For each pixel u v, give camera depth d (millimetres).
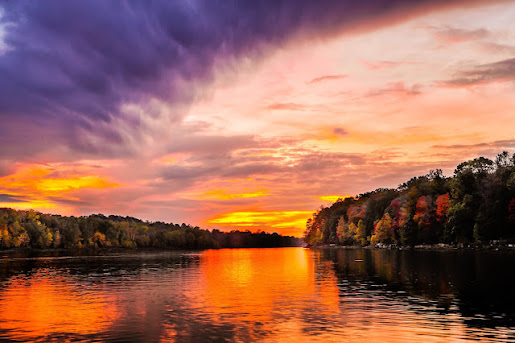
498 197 123062
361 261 101062
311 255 161500
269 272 76688
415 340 25922
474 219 127812
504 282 50250
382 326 29422
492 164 138250
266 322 31609
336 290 47719
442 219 148125
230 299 42875
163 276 70438
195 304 40062
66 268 93000
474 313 33156
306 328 29453
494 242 122188
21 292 50094
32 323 32219
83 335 28500
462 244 132625
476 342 25328
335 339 26500
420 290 45594
